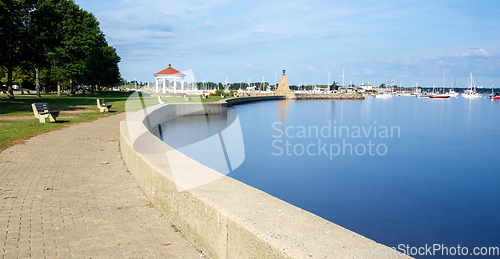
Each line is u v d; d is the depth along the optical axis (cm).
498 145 2342
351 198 1073
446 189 1208
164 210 482
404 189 1195
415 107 7588
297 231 288
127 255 366
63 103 3375
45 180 658
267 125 3250
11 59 3216
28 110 2312
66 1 4656
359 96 13625
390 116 4888
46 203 530
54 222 456
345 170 1468
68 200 546
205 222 366
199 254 372
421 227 836
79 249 379
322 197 1073
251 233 290
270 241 270
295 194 1103
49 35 3459
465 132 3108
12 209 500
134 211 503
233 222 313
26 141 1098
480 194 1147
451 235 788
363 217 906
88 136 1247
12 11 2973
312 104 8200
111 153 940
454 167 1612
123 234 421
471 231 814
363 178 1341
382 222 870
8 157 850
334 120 4053
